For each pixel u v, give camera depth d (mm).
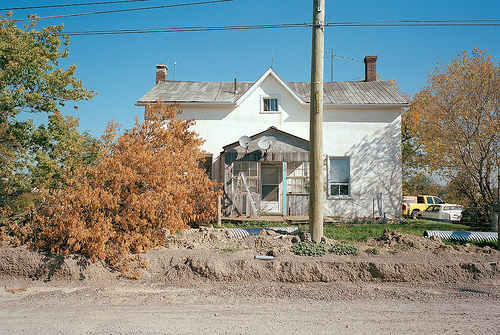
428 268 7176
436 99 14305
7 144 12047
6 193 11727
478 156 12633
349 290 6445
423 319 5051
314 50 8922
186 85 17812
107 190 8156
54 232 7457
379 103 15102
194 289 6590
